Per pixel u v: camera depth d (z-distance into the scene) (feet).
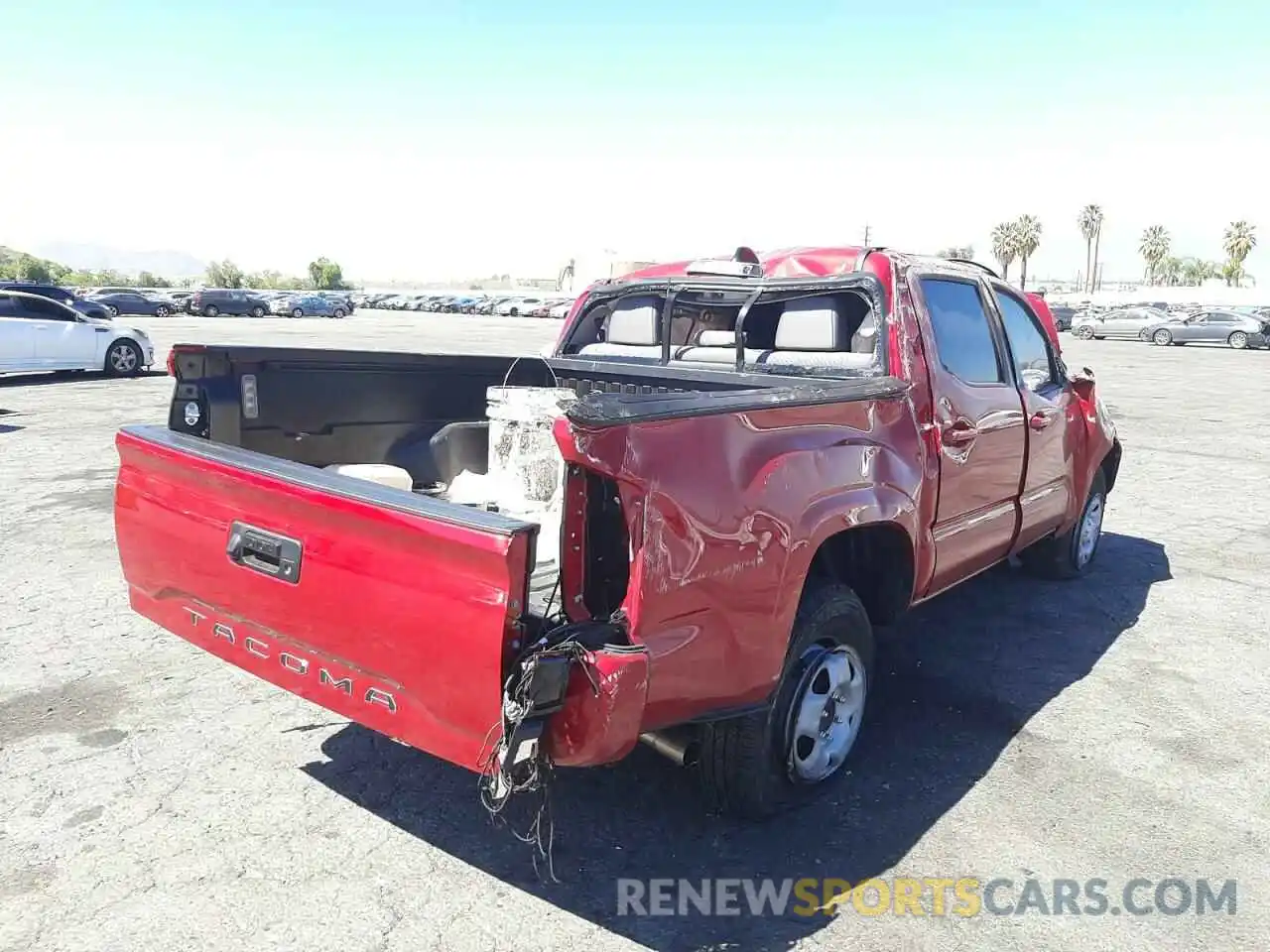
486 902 9.91
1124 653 17.25
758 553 9.81
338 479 9.45
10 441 36.96
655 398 9.04
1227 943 9.48
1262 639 17.99
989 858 10.86
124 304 174.91
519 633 8.16
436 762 12.96
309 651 9.61
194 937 9.29
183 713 14.23
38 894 9.90
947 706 14.90
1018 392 16.01
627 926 9.57
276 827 11.26
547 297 265.95
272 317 192.85
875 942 9.42
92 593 19.39
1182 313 145.59
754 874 10.50
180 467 10.75
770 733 10.99
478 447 15.61
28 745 13.12
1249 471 35.78
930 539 13.37
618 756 8.63
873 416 12.13
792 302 14.82
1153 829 11.51
